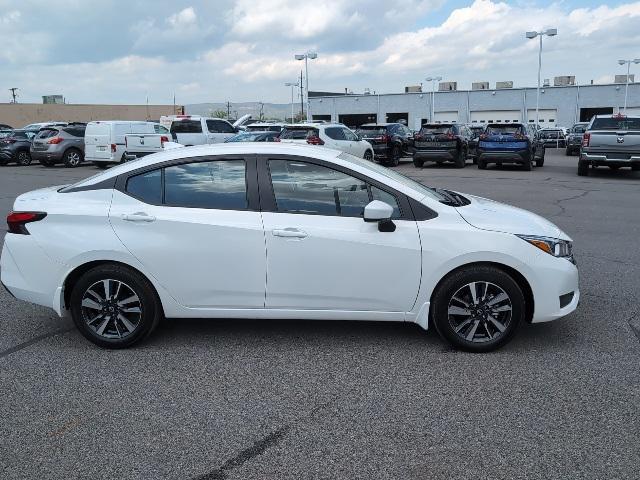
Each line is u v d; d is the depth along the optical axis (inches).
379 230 175.3
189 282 180.1
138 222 178.7
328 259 176.2
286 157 181.5
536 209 463.5
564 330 200.1
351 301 179.2
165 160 184.2
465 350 181.5
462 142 901.2
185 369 171.5
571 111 2461.9
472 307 179.0
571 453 128.0
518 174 775.7
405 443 132.3
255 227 176.6
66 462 126.1
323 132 765.9
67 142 954.1
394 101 2800.2
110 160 888.9
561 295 180.4
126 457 127.8
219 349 185.8
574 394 154.6
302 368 171.6
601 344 188.1
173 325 206.5
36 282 183.6
